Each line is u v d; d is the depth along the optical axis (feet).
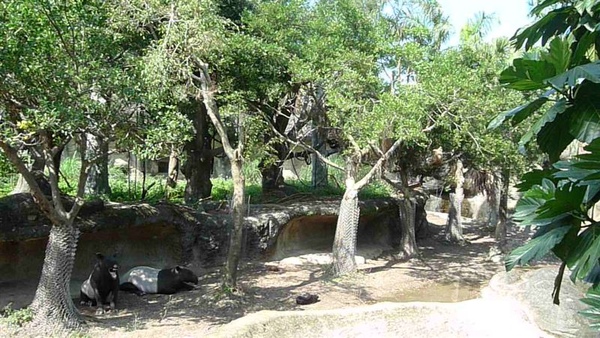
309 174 79.15
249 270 39.68
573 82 5.03
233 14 42.86
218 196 52.34
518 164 43.34
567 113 5.73
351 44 40.42
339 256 40.68
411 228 51.16
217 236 40.01
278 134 42.16
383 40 40.40
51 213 23.89
